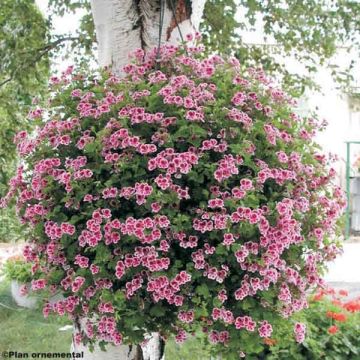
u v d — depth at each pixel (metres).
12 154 4.61
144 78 2.37
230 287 2.08
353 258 8.55
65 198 2.07
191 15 2.68
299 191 2.20
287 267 2.14
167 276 1.98
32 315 5.29
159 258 1.97
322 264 2.34
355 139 10.64
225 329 2.12
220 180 1.99
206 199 2.05
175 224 2.01
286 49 4.70
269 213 2.06
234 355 2.23
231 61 2.39
